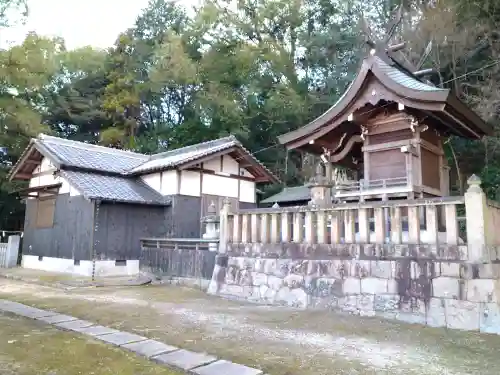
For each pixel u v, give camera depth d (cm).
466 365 419
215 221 1116
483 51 1986
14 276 1275
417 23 2072
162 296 898
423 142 927
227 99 2644
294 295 774
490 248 597
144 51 3142
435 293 610
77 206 1390
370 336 542
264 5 2978
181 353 442
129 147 2748
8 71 1788
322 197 912
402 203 670
